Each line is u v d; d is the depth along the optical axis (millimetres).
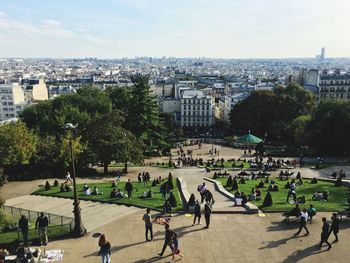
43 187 54656
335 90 188625
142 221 37688
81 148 67438
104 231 35344
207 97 195250
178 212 40062
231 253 30859
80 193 49281
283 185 55594
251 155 106625
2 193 51906
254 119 141875
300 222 34062
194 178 63156
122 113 79000
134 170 75812
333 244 32219
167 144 104375
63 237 33938
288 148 112562
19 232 34312
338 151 102438
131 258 30047
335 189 52562
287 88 145875
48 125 84062
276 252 30984
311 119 111750
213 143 138625
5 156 58812
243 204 41344
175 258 30031
